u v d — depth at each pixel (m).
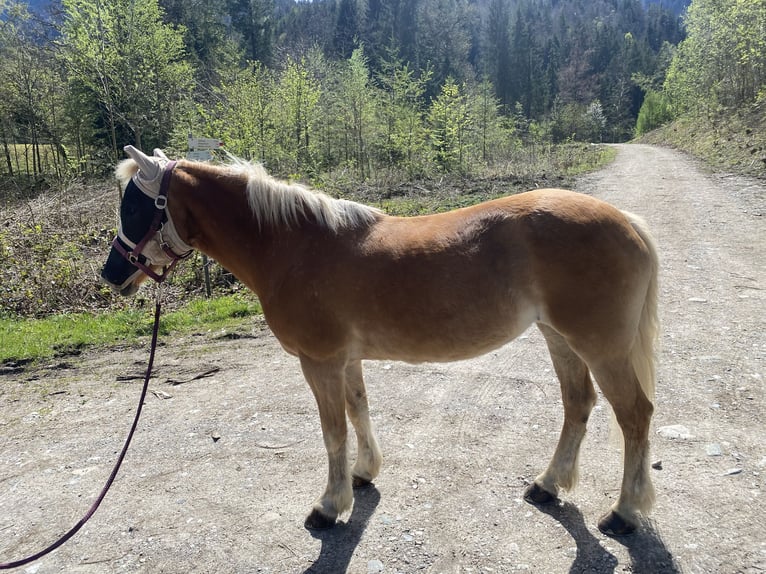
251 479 3.75
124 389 5.50
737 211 11.40
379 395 4.89
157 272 3.50
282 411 4.78
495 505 3.27
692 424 3.94
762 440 3.67
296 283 3.07
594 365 2.89
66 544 3.18
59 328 7.27
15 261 8.95
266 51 49.31
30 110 26.77
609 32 97.31
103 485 3.79
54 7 27.77
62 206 12.23
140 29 20.95
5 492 3.79
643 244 2.93
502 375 5.11
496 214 2.93
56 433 4.64
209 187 3.29
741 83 29.77
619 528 2.92
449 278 2.86
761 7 25.02
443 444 4.00
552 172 18.94
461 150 24.62
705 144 25.53
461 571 2.77
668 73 46.56
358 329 3.04
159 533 3.22
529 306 2.90
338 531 3.15
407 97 33.28
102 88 21.56
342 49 67.31
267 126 21.84
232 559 2.97
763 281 7.10
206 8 44.53
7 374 6.02
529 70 79.81
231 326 7.24
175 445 4.30
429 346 2.97
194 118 20.06
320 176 18.27
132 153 3.18
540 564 2.78
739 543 2.79
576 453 3.24
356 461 3.63
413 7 75.75
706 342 5.35
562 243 2.77
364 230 3.10
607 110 80.00
